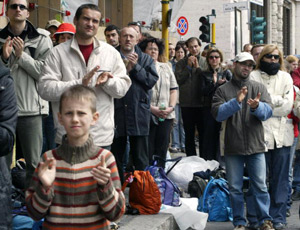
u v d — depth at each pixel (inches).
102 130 258.5
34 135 289.7
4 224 182.5
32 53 294.0
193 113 472.1
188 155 480.7
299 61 472.1
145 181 312.5
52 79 259.0
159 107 379.9
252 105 302.4
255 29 869.8
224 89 316.8
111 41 398.9
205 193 346.6
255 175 312.2
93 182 171.2
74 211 170.7
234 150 310.0
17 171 292.8
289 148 333.1
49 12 531.2
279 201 330.3
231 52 1144.2
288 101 327.9
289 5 1732.3
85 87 171.9
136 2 698.8
